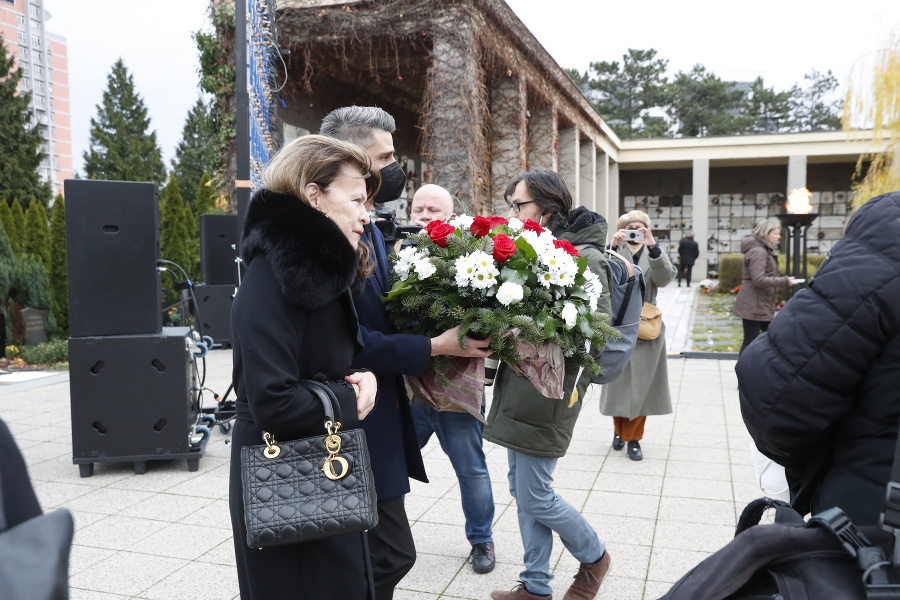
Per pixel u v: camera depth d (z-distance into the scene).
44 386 7.41
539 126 14.84
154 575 2.95
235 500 1.70
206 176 13.56
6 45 23.70
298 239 1.56
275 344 1.55
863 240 1.25
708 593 1.16
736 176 29.14
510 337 2.05
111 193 4.33
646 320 4.41
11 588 0.67
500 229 2.25
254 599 1.67
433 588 2.85
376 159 2.25
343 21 10.09
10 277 9.97
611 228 26.77
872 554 1.09
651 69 49.53
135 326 4.39
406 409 2.17
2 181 22.61
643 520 3.56
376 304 2.17
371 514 1.53
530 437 2.46
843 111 11.32
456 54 9.80
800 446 1.30
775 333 1.30
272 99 6.00
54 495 3.98
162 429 4.37
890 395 1.20
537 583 2.60
